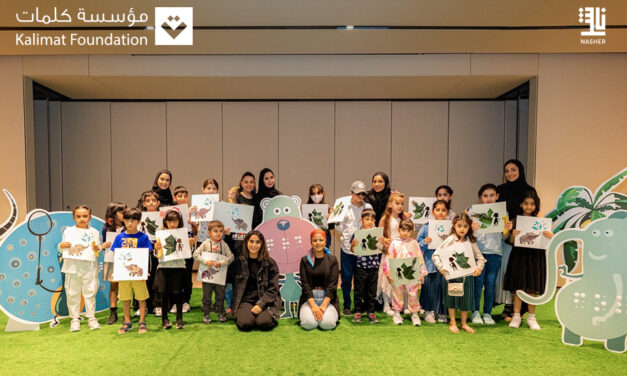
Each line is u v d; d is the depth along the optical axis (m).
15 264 3.72
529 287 3.68
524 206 3.83
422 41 4.98
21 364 2.96
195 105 6.82
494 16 4.27
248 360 3.00
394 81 5.77
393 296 3.93
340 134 6.88
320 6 4.02
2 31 4.58
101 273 4.12
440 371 2.84
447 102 6.85
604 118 5.39
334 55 5.50
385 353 3.15
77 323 3.71
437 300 3.99
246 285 3.84
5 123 5.33
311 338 3.47
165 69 5.46
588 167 5.41
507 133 6.81
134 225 3.70
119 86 5.95
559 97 5.41
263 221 4.23
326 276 3.81
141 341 3.41
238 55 5.48
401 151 6.88
